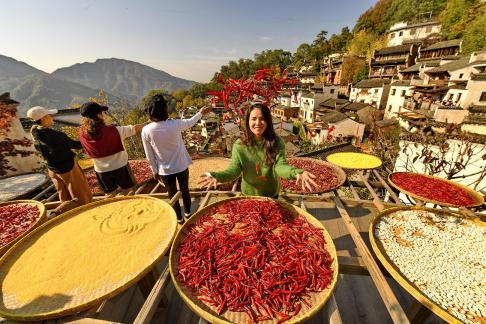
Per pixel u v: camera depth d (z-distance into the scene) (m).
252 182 2.66
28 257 1.82
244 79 2.73
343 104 32.97
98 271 1.64
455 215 2.50
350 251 3.27
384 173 7.03
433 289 1.61
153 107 2.81
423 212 2.56
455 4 35.50
